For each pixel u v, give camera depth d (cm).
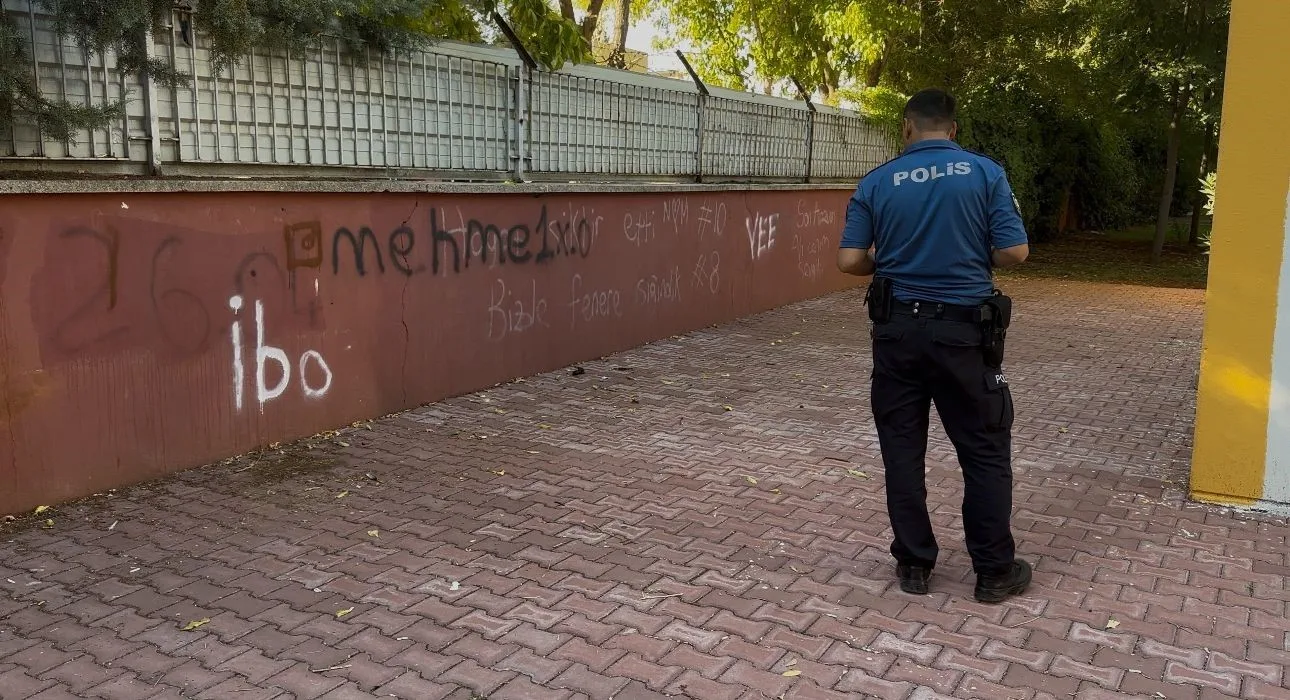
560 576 399
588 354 846
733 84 1795
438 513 472
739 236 1087
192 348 521
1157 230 1817
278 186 552
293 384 582
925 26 1775
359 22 596
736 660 331
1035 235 2116
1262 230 459
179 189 500
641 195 893
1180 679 321
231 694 306
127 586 385
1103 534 453
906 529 382
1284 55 442
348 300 611
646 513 475
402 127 650
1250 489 484
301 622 356
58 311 457
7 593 377
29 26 448
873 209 381
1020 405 713
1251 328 470
